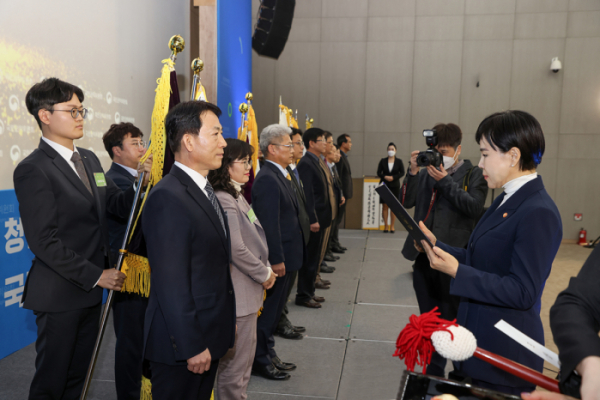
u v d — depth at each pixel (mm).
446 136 2256
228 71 3631
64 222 1600
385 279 4559
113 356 2654
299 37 8312
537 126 1177
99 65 3303
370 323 3312
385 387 2332
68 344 1618
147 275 1701
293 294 4105
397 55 8055
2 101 2510
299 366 2588
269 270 1852
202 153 1363
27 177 1524
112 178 2260
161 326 1317
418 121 8078
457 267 1185
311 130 3932
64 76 2941
